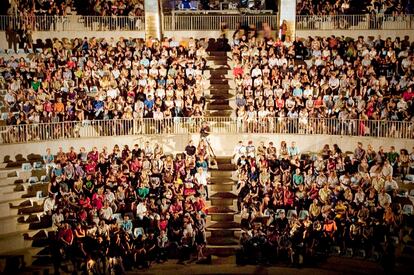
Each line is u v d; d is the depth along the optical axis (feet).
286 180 95.20
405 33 119.14
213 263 88.22
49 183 93.50
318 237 87.86
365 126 102.99
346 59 115.03
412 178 94.07
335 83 108.58
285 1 122.93
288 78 110.22
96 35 124.67
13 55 115.44
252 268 87.04
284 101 108.27
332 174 94.12
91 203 91.45
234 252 90.79
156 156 100.68
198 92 110.93
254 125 107.96
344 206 89.04
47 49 116.78
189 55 118.01
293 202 91.86
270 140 107.76
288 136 106.83
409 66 109.29
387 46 114.93
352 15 121.39
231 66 118.62
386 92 106.63
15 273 83.66
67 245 85.87
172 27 127.13
